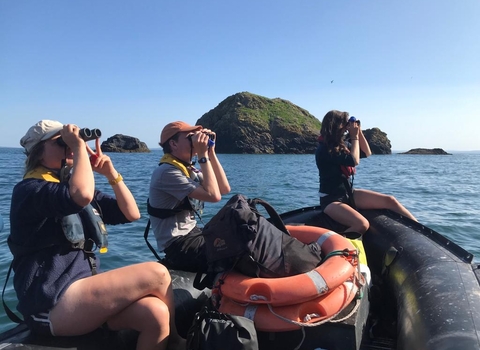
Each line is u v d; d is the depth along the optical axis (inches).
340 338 96.3
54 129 92.2
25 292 87.3
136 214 112.7
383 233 169.6
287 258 107.7
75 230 92.2
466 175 1002.1
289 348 98.0
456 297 108.0
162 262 133.0
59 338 89.1
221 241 107.8
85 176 87.7
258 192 580.7
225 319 90.8
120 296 89.0
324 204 190.9
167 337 92.6
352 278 108.3
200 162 126.9
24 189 88.3
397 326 124.0
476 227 323.6
